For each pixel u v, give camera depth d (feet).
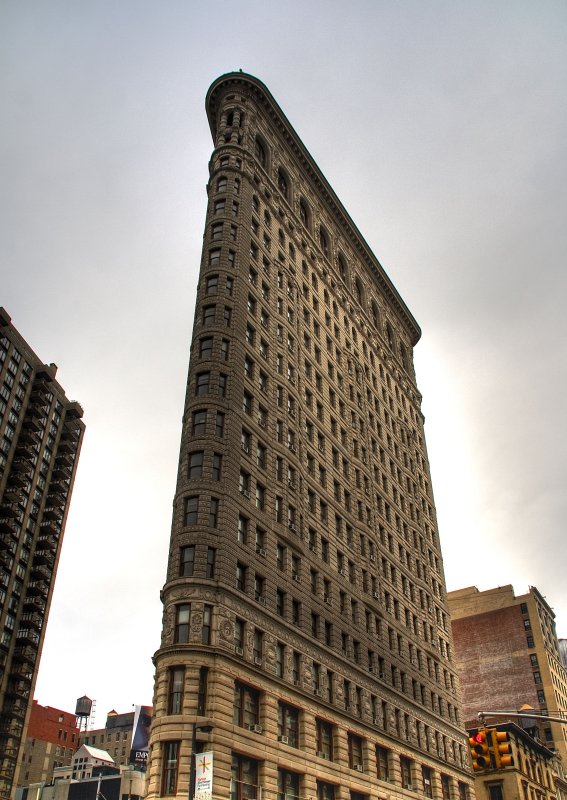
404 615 255.29
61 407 445.37
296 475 207.00
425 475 340.18
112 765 444.14
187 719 135.44
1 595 357.00
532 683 431.02
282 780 154.30
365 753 191.72
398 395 339.36
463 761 260.21
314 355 251.60
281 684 163.94
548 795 351.87
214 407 182.70
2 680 344.08
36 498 400.67
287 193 286.05
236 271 215.92
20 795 321.52
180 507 167.53
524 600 458.91
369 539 245.04
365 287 341.82
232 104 272.31
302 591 189.26
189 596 151.84
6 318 398.01
